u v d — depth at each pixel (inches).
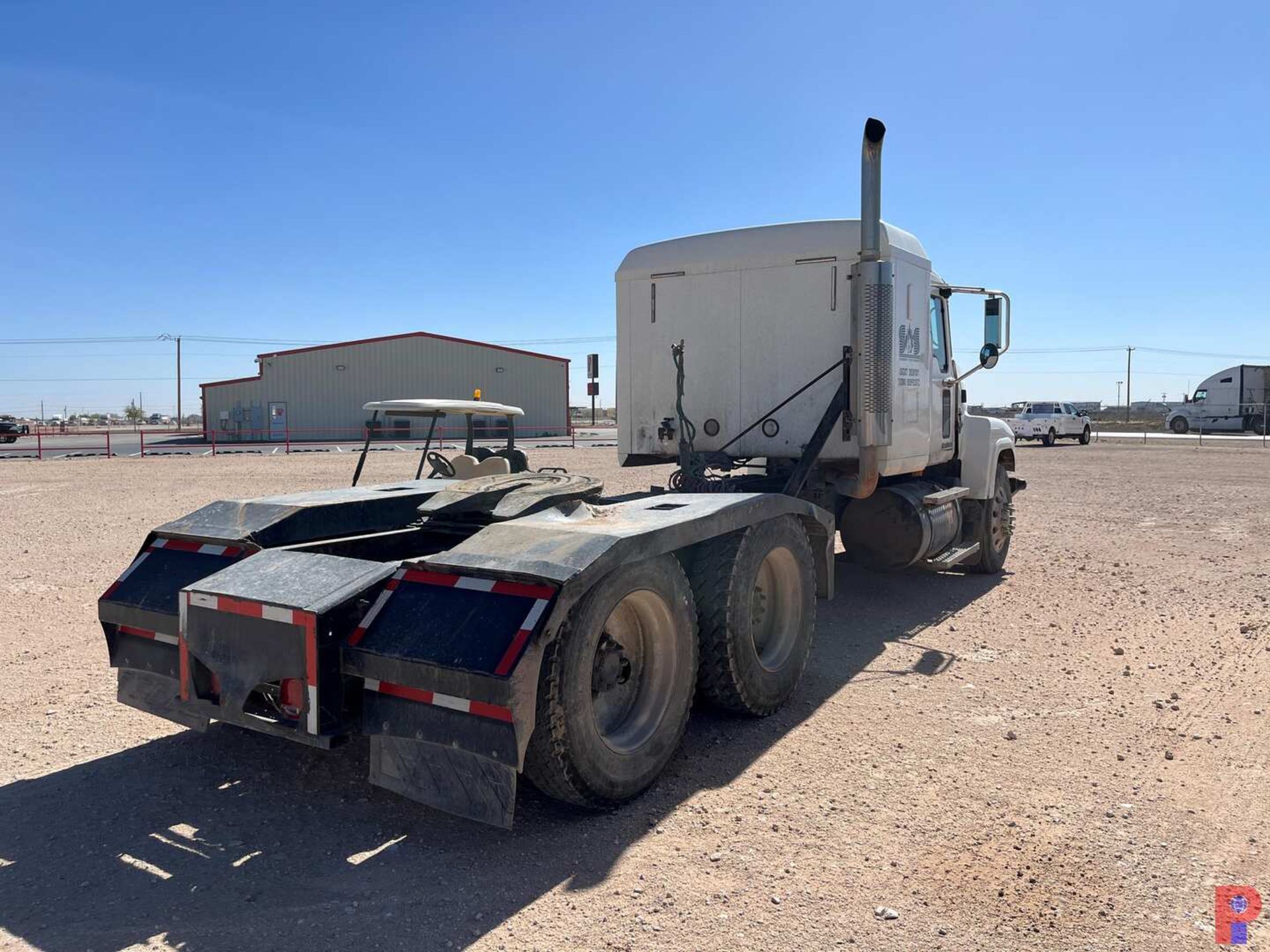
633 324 292.0
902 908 120.0
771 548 193.5
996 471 353.4
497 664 125.4
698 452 275.6
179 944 112.4
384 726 135.6
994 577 350.0
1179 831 141.3
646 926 116.3
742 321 273.0
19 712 197.0
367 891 125.2
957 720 192.7
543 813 150.1
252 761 172.1
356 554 183.6
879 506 287.6
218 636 145.6
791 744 179.8
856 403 247.8
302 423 1904.5
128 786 160.1
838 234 258.2
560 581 130.8
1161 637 258.7
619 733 155.6
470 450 270.5
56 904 121.6
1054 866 130.7
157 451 1358.3
